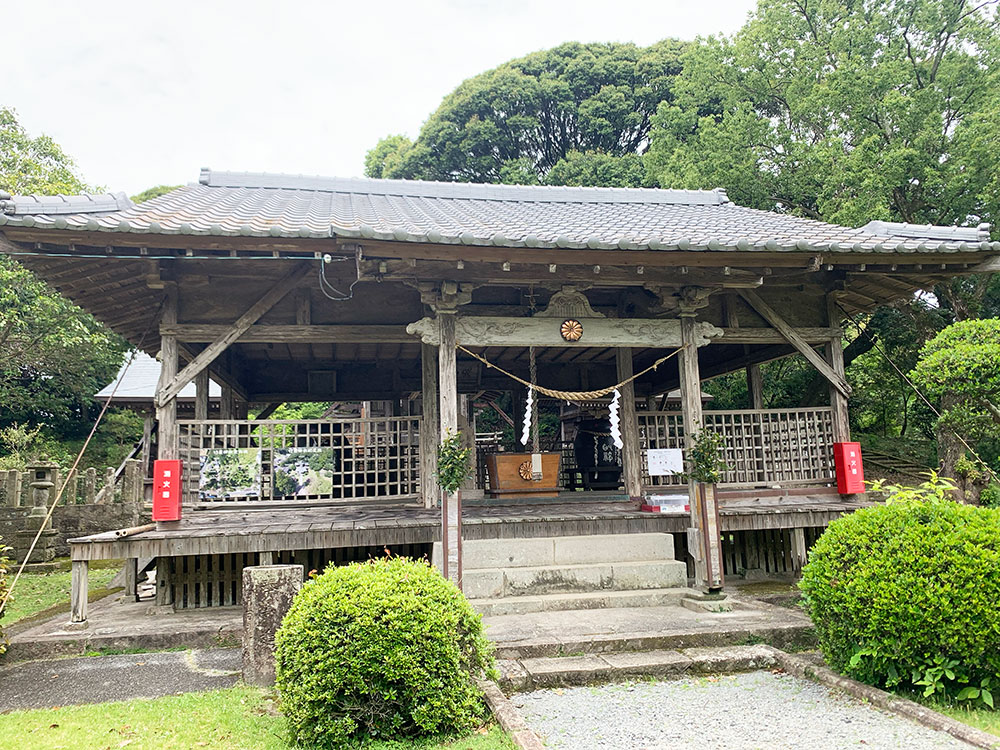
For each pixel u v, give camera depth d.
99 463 21.77
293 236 6.23
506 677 4.98
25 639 6.04
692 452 7.26
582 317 7.41
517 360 12.09
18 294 15.66
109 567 12.77
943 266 7.99
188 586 7.57
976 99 14.68
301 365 12.63
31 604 8.91
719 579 7.00
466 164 25.28
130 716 4.34
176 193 9.59
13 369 18.39
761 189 16.58
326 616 3.92
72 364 18.94
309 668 3.84
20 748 3.79
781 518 8.25
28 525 12.48
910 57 15.83
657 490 8.58
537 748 3.66
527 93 24.39
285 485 7.59
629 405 9.42
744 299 8.96
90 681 5.21
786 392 20.22
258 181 11.18
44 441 20.30
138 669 5.50
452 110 24.94
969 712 4.21
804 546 8.56
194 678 5.23
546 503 9.29
